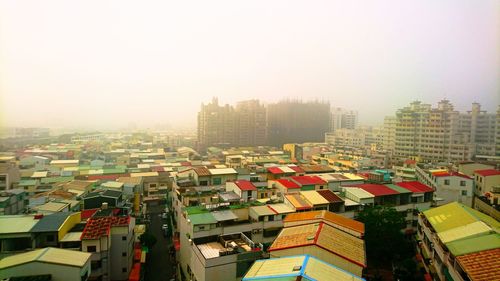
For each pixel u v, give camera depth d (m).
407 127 164.12
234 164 117.94
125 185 81.00
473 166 99.50
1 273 33.44
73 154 160.62
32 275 33.88
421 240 52.25
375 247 51.12
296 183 68.56
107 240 44.03
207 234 46.75
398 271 49.09
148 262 58.88
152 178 102.50
